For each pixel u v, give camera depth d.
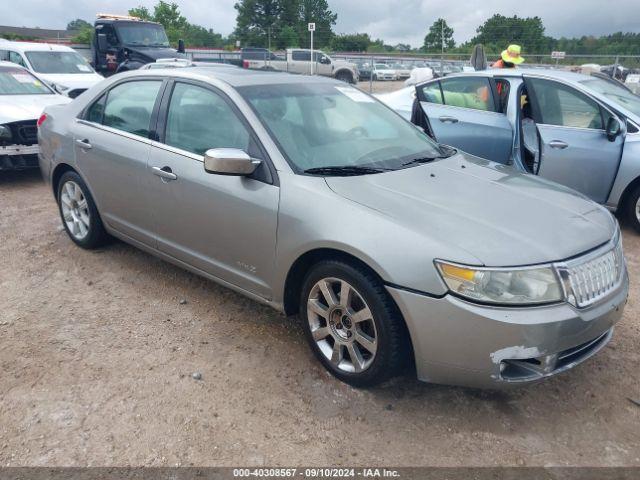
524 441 2.80
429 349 2.75
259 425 2.87
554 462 2.67
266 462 2.63
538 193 3.42
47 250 5.02
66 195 5.01
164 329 3.75
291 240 3.17
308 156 3.45
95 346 3.53
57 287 4.32
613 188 5.71
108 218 4.56
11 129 7.09
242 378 3.25
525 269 2.67
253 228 3.38
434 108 6.55
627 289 3.14
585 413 3.02
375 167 3.51
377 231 2.86
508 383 2.73
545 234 2.89
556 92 6.02
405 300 2.74
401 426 2.89
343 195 3.10
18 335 3.63
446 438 2.81
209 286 4.38
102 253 4.95
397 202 3.05
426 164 3.71
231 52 30.50
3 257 4.86
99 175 4.46
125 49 17.20
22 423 2.83
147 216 4.13
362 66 35.19
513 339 2.63
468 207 3.07
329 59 31.67
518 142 5.97
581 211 3.26
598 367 3.44
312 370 3.34
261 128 3.48
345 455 2.69
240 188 3.43
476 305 2.64
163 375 3.25
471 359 2.69
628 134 5.60
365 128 3.98
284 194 3.24
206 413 2.95
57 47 13.62
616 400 3.13
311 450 2.71
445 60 27.09
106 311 3.97
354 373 3.09
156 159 3.95
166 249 4.08
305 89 4.03
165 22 59.41
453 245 2.72
